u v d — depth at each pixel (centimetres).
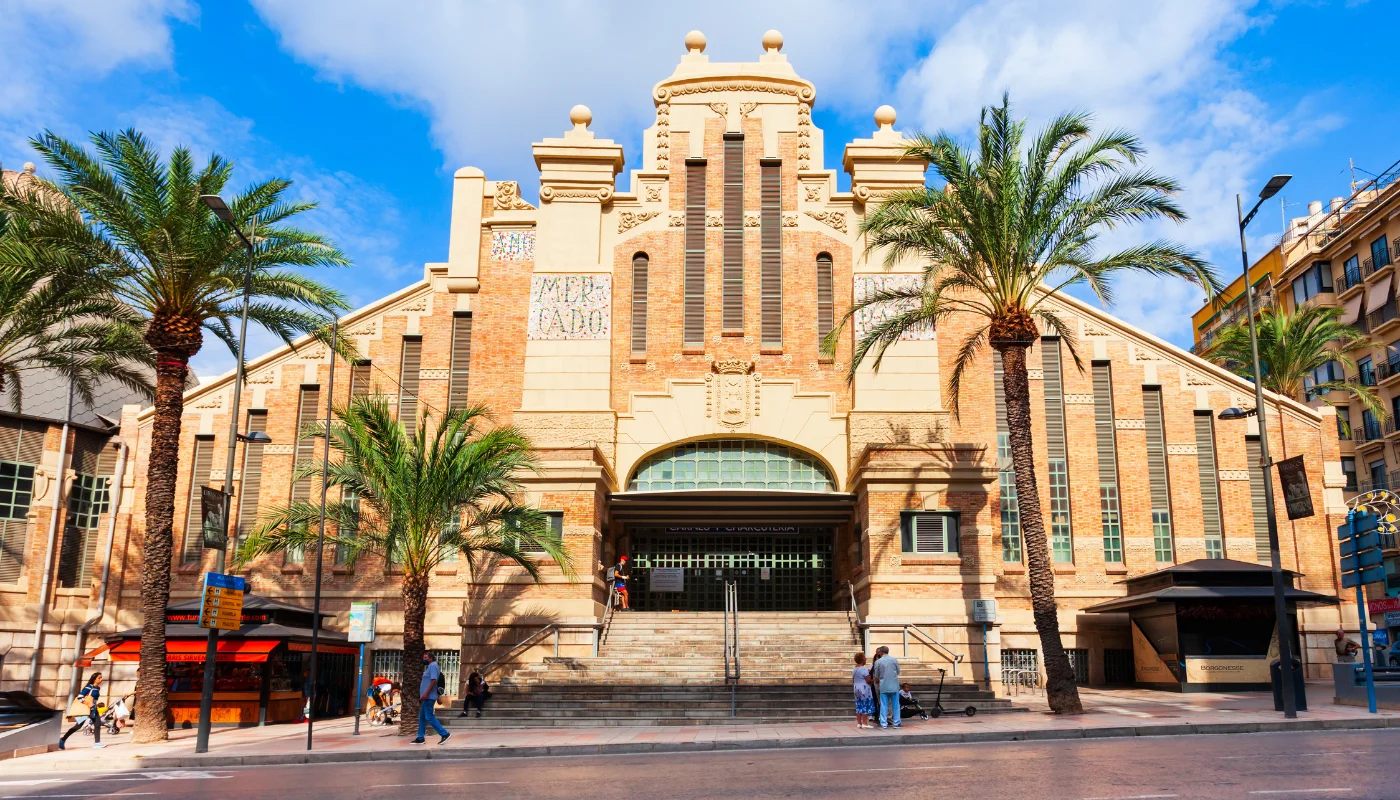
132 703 3056
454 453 2398
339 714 3062
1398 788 988
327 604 3194
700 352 3303
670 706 2314
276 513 2409
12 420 3353
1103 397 3372
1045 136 2348
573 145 3428
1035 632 3167
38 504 3334
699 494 3047
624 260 3381
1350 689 2158
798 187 3425
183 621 2800
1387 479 4622
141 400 3759
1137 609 3070
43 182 2336
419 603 2353
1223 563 2853
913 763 1332
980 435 3256
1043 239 2392
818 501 3097
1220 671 2811
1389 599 4206
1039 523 2298
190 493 3322
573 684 2467
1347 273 4925
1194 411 3356
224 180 2458
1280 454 3338
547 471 2939
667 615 2967
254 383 3391
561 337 3275
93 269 2334
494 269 3397
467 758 1756
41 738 1989
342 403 3347
